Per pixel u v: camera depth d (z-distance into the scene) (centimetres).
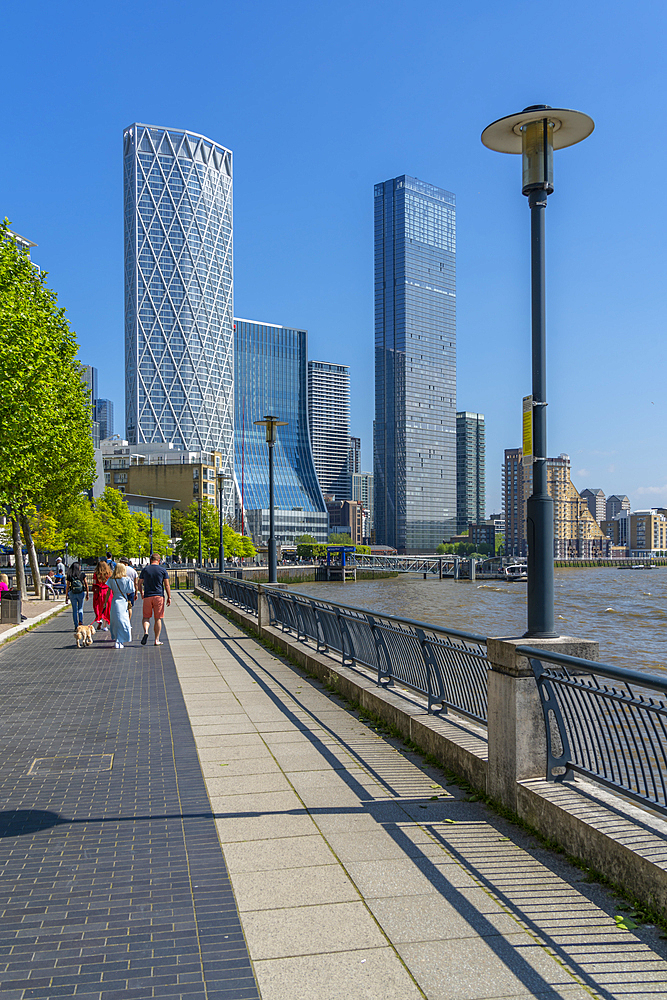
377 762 718
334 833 532
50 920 407
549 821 504
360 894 434
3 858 495
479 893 432
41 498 3397
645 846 425
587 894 429
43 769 709
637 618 6725
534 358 607
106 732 862
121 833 539
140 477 13550
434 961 361
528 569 592
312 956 367
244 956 368
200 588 4231
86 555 6462
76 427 3177
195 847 510
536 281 613
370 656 1073
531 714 554
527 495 600
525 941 378
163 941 384
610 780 484
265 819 564
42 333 2311
